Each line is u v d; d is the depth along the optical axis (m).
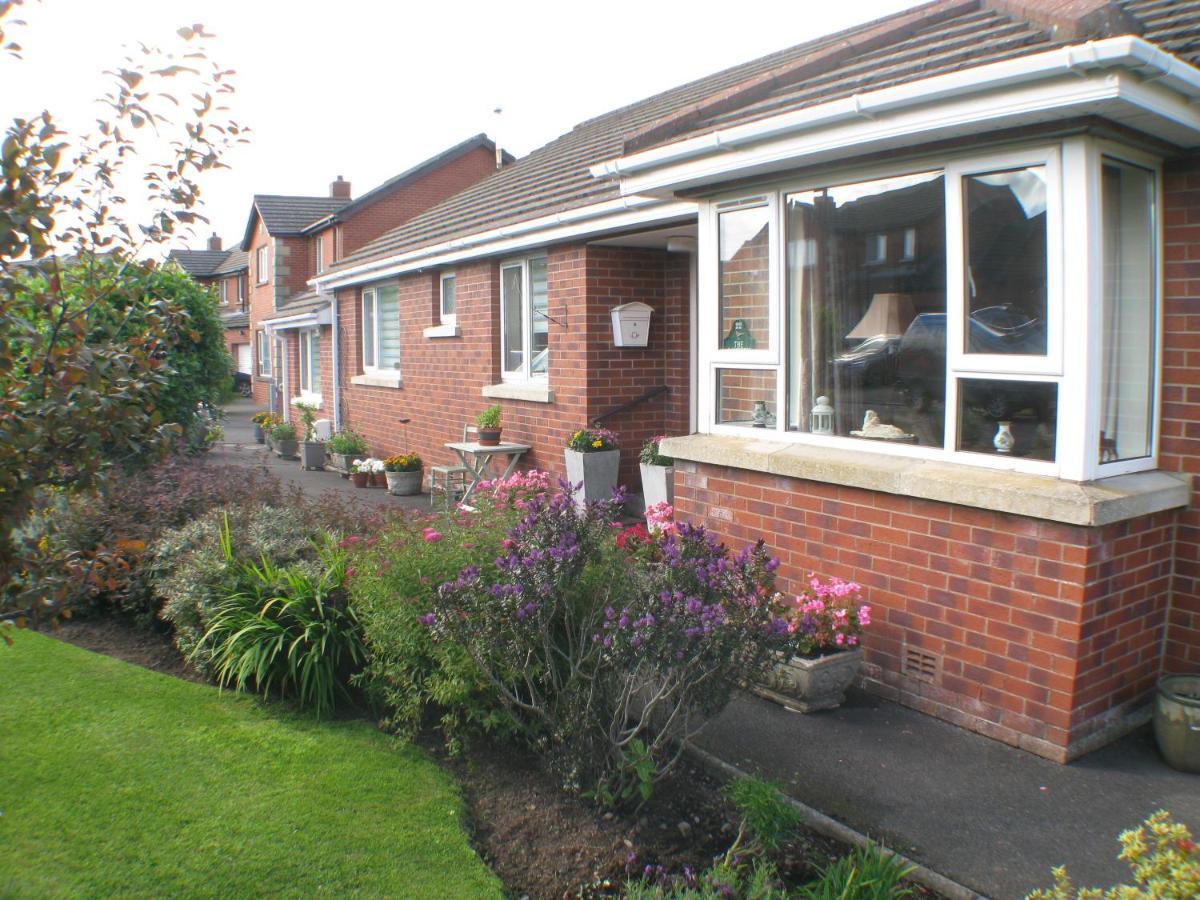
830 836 4.02
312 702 5.35
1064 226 4.68
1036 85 4.28
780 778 4.49
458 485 12.25
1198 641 5.00
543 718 4.40
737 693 5.25
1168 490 4.88
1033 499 4.64
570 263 10.03
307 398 21.28
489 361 11.89
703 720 5.14
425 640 4.73
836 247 5.93
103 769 4.48
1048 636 4.70
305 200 32.47
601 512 4.66
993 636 4.93
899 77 5.09
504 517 5.52
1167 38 5.00
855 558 5.66
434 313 13.52
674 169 6.45
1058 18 4.42
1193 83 4.21
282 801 4.21
